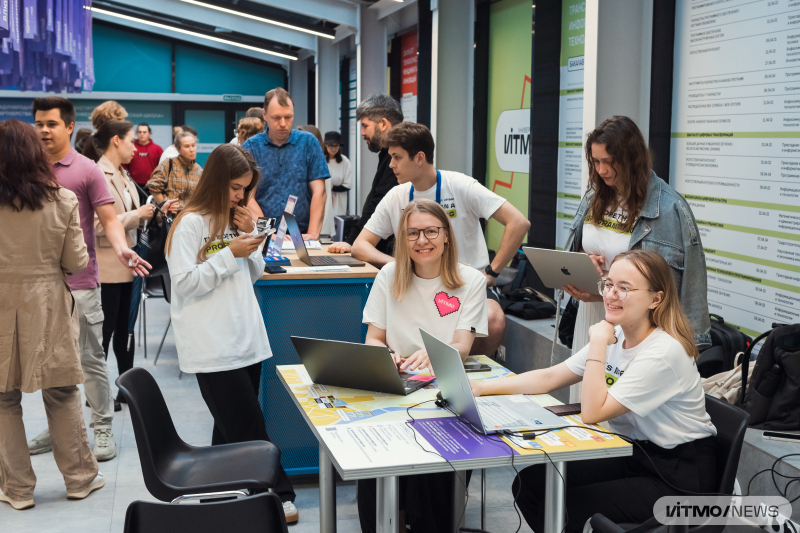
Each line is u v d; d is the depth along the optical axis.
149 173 11.22
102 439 3.93
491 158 6.86
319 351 2.51
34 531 3.12
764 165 3.64
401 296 2.86
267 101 4.79
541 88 5.59
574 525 2.27
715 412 2.26
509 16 6.36
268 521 1.73
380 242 4.33
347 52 11.86
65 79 5.20
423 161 3.56
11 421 3.31
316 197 5.01
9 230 3.11
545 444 2.06
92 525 3.19
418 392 2.54
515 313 5.36
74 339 3.32
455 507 2.84
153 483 2.36
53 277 3.22
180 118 15.70
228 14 11.99
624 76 4.28
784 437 3.11
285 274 3.60
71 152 3.70
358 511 3.08
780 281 3.59
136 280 4.61
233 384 3.06
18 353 3.20
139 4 11.55
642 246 2.91
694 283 2.88
